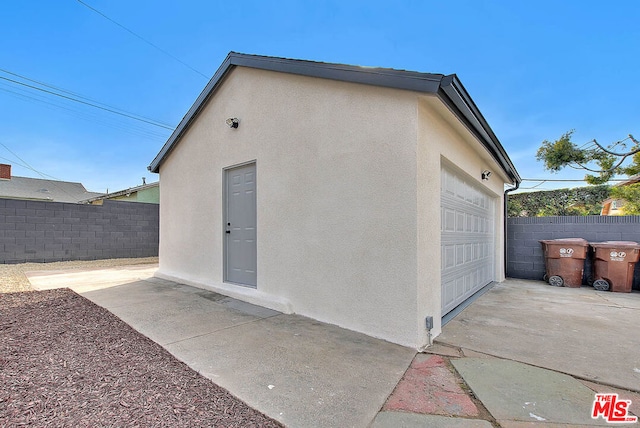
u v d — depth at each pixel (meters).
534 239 7.81
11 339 3.11
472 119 3.87
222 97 5.59
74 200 23.97
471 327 3.83
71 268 8.49
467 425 1.91
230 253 5.45
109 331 3.44
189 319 3.95
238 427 1.85
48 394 2.12
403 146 3.27
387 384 2.40
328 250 3.87
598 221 7.06
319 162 4.01
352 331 3.56
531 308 4.77
